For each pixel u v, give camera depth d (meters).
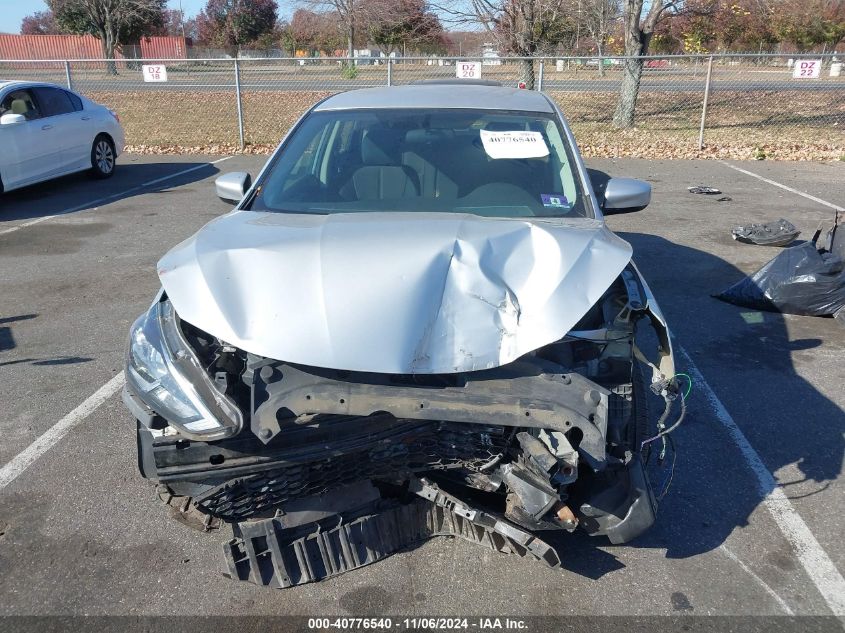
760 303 5.99
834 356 5.14
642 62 16.22
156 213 9.52
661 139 15.22
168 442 2.69
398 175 3.75
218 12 53.78
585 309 2.66
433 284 2.68
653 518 2.79
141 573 3.03
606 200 3.90
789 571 3.04
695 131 16.39
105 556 3.13
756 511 3.44
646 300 2.99
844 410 4.38
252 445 2.68
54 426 4.20
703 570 3.04
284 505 2.92
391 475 2.93
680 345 5.33
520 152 3.85
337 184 3.74
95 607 2.85
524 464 2.74
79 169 11.16
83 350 5.28
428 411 2.54
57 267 7.24
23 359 5.13
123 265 7.30
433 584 2.95
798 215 9.20
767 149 14.18
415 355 2.51
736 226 8.51
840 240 5.91
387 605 2.84
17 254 7.68
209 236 3.17
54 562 3.10
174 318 2.97
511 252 2.91
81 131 11.14
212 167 13.02
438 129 4.01
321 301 2.61
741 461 3.84
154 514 3.42
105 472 3.75
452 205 3.58
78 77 28.97
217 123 17.78
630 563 3.08
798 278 5.83
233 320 2.62
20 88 10.16
